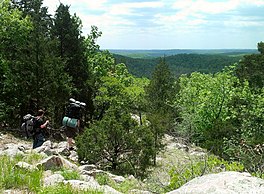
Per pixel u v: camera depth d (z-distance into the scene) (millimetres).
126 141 18891
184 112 40219
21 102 27578
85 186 8719
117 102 33781
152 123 24453
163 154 24250
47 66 27594
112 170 18859
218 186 5043
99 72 40656
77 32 34594
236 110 39594
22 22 30016
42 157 12094
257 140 24406
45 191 7461
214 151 24406
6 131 26094
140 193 10234
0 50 28688
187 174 9906
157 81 42312
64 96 28047
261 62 54281
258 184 5113
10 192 7602
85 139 18891
